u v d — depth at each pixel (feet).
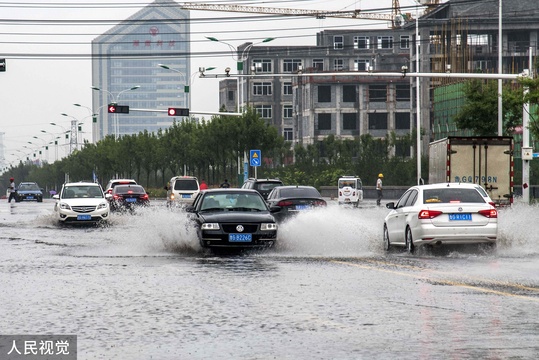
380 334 57.67
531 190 342.64
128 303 73.10
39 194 485.97
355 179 386.93
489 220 118.93
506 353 51.03
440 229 118.11
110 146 644.69
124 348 53.62
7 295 78.48
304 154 524.93
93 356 51.31
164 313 67.51
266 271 98.73
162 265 106.93
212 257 118.93
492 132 316.40
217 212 128.98
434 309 68.44
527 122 255.29
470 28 588.50
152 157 583.99
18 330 60.29
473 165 201.16
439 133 529.04
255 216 125.59
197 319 64.49
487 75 235.20
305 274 95.25
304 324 61.98
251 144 418.92
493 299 73.92
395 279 89.66
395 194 442.91
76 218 210.38
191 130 528.22
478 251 125.59
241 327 60.90
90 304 72.64
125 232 183.83
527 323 61.62
